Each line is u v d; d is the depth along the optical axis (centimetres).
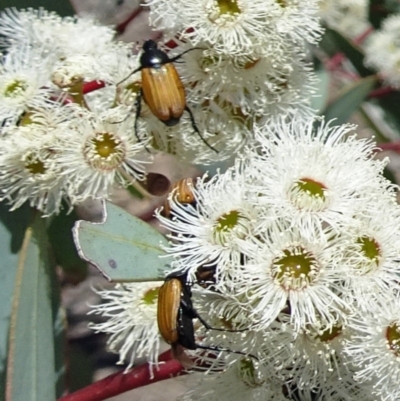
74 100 24
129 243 23
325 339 22
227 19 24
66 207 28
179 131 25
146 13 32
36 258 25
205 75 25
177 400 24
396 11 33
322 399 23
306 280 21
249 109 25
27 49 25
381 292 22
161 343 27
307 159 22
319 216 22
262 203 22
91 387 25
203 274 22
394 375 22
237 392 23
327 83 28
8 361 25
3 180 25
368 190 22
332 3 31
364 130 34
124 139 24
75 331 33
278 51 25
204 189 23
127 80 25
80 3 32
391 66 31
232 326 22
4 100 24
